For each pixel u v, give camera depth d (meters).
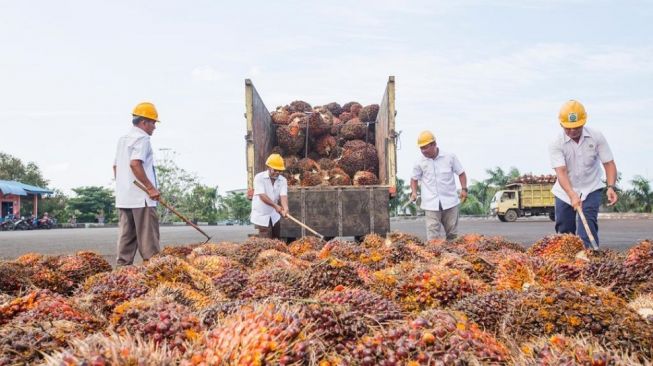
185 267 5.88
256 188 12.69
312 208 13.70
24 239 27.22
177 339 3.20
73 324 3.67
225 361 2.79
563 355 2.82
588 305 3.73
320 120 16.41
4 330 3.45
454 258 6.40
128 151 9.86
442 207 12.90
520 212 50.09
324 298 4.14
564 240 7.93
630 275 5.49
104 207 87.31
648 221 39.75
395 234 9.70
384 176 15.07
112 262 13.66
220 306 3.83
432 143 12.76
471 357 2.88
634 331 3.52
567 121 9.53
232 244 9.52
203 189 69.44
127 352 2.60
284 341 2.88
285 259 7.37
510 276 5.79
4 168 87.31
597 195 9.87
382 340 2.98
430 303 4.87
